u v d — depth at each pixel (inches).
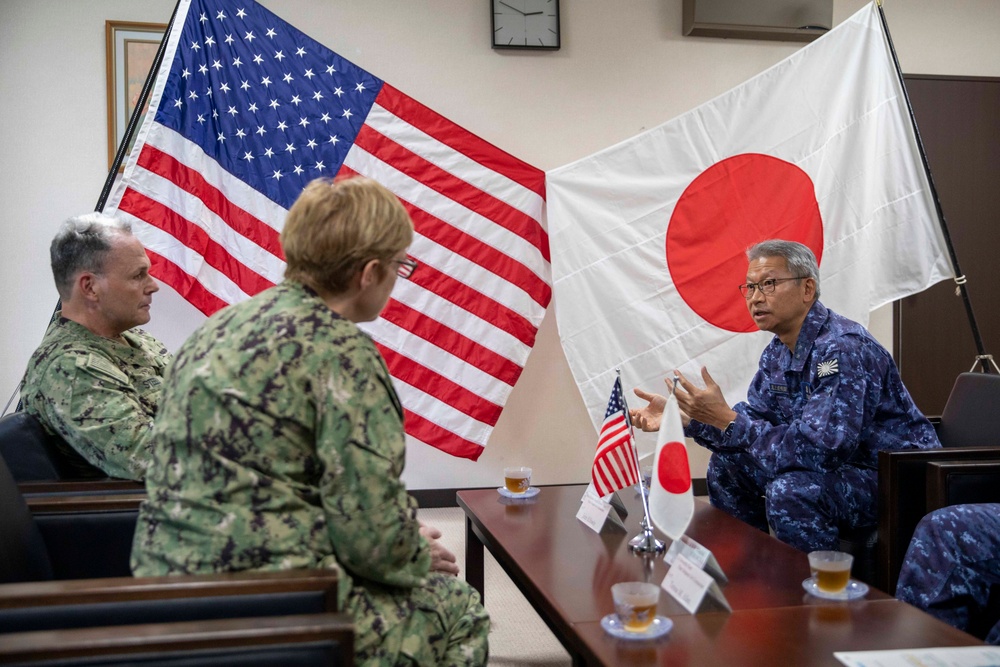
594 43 152.3
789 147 133.4
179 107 120.9
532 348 143.6
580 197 133.7
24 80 135.6
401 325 130.1
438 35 147.5
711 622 53.1
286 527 48.9
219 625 41.6
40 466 73.8
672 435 62.4
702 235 134.1
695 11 149.8
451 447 129.9
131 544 65.4
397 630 51.3
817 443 85.7
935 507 77.9
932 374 165.6
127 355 83.4
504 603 107.6
